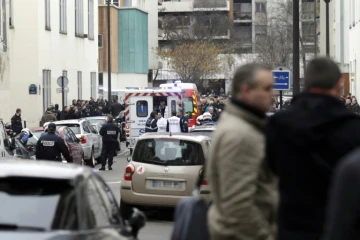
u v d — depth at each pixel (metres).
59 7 93.12
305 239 8.77
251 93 10.06
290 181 8.88
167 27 182.25
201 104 84.81
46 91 88.00
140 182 28.73
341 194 6.38
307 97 9.05
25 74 82.81
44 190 11.62
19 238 10.48
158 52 161.12
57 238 10.54
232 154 9.73
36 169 11.94
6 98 69.62
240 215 9.63
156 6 167.12
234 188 9.66
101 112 86.44
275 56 140.50
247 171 9.68
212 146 10.12
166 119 58.47
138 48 141.12
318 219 8.73
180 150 28.80
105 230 11.87
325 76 9.01
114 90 126.19
